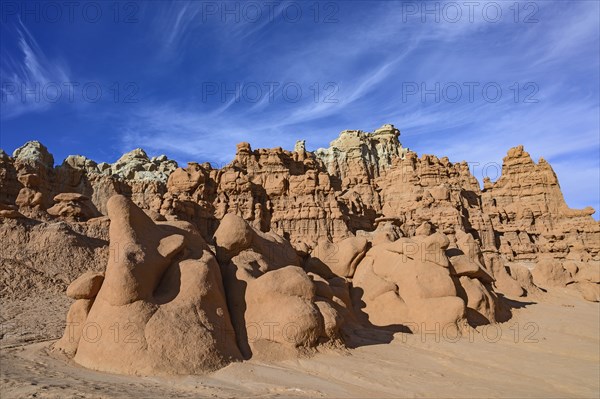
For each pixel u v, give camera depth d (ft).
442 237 63.98
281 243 64.28
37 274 80.94
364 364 39.99
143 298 38.17
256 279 46.62
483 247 185.26
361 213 196.85
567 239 189.78
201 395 27.81
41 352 39.19
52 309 66.74
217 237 54.49
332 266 70.03
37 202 109.70
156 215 61.16
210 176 184.34
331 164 253.24
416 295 60.03
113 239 42.01
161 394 26.81
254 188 183.93
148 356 34.42
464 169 230.68
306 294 45.68
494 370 41.86
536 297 108.06
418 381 35.96
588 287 126.11
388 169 234.17
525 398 32.94
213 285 42.57
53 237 91.50
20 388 25.22
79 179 201.05
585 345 55.01
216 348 37.47
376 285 63.21
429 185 212.64
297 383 33.12
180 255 45.19
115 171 223.71
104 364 34.91
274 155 201.26
